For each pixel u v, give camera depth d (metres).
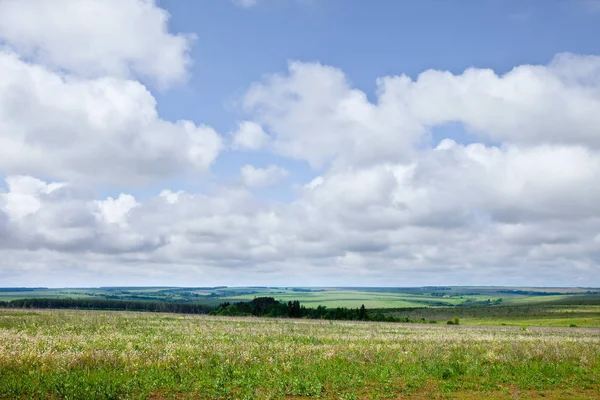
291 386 17.50
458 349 31.78
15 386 15.05
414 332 54.84
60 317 51.50
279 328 51.91
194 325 51.69
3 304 127.31
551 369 23.03
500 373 21.95
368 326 68.31
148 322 52.91
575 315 141.62
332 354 25.66
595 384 20.14
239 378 18.80
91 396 14.61
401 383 19.27
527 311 162.38
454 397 17.31
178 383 17.19
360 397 16.81
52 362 19.31
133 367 19.33
